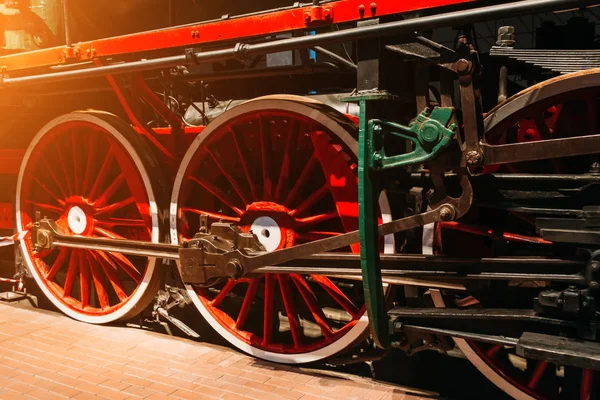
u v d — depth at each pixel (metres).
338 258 3.18
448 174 2.94
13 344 3.90
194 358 3.68
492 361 3.06
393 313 2.93
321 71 4.02
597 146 2.40
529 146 2.54
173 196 3.86
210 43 3.41
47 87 4.77
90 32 4.81
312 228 3.97
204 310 3.86
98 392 3.19
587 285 2.47
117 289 4.32
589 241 2.41
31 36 4.49
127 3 4.46
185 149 4.11
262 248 3.56
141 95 4.04
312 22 2.97
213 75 4.19
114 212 4.64
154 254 3.82
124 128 4.07
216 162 3.71
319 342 3.46
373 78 2.81
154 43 3.60
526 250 3.10
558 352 2.36
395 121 3.10
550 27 3.38
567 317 2.52
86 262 4.48
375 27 2.71
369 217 2.78
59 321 4.41
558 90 2.59
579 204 2.58
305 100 3.36
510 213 3.08
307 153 3.70
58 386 3.26
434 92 3.60
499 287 3.11
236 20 3.25
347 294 4.01
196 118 4.43
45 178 4.78
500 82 3.02
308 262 3.31
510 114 2.73
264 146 3.54
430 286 3.02
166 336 4.10
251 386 3.26
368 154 2.78
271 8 4.18
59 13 4.55
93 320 4.33
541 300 2.52
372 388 3.24
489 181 2.78
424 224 2.78
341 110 3.82
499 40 2.96
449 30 4.80
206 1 4.25
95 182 4.32
